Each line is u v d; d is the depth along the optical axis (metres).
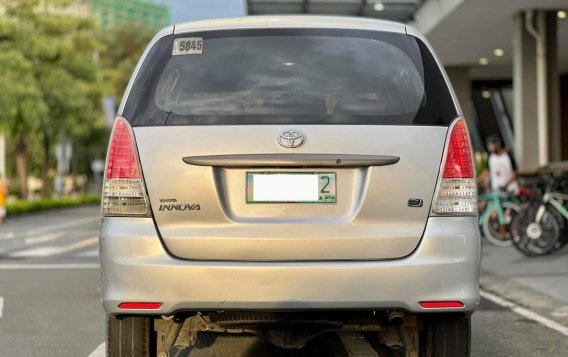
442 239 3.86
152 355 4.33
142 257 3.85
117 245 3.87
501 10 18.64
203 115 3.96
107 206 3.92
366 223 3.87
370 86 4.06
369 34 4.23
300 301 3.79
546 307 7.99
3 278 10.50
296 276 3.78
